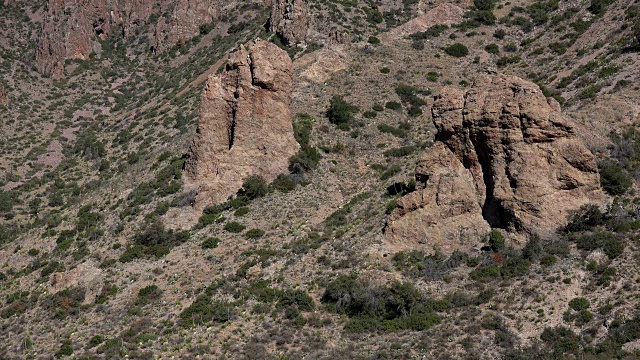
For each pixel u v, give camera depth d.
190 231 71.94
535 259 52.81
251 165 76.31
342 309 54.38
